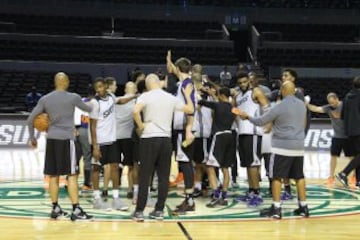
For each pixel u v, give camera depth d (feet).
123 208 21.34
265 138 23.40
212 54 67.92
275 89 26.55
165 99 19.44
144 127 19.34
